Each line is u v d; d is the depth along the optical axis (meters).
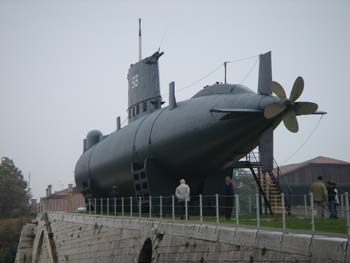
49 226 41.66
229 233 14.27
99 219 26.81
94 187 37.16
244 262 13.49
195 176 24.73
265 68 19.98
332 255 10.42
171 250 17.62
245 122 20.09
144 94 31.64
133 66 33.41
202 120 22.09
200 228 15.88
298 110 18.53
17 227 81.88
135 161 27.12
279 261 12.14
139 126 28.03
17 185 98.38
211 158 22.89
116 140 31.42
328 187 19.88
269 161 20.03
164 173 25.47
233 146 21.62
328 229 14.36
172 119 24.39
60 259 35.66
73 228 32.50
